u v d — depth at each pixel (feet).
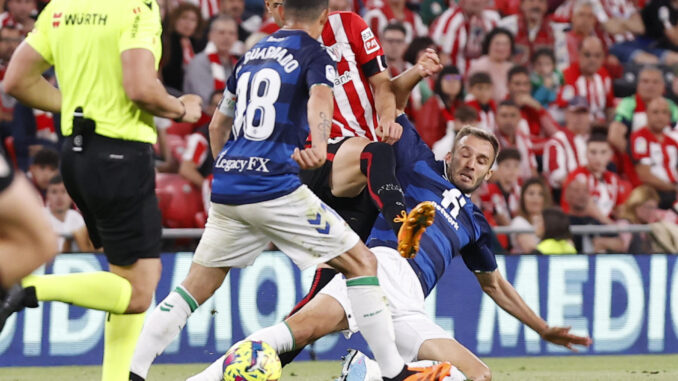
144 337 47.14
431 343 49.73
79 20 43.45
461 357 49.24
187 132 91.66
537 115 105.60
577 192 98.78
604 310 79.36
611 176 102.73
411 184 54.19
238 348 46.14
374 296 44.83
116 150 43.29
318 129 43.32
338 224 44.55
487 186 95.14
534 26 112.37
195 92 96.68
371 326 44.75
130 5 43.04
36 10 96.78
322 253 44.50
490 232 54.90
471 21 110.32
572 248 85.46
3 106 91.04
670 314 80.64
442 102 101.14
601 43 110.83
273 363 45.88
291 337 48.52
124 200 43.60
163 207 88.79
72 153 43.60
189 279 47.98
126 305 44.27
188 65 97.14
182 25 97.25
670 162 108.06
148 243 44.60
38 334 71.97
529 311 54.90
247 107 44.75
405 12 109.29
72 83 43.62
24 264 25.32
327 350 76.33
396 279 50.70
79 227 83.46
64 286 42.50
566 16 114.62
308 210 44.11
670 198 107.24
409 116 101.14
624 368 71.72
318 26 46.88
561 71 110.83
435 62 55.88
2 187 24.39
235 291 74.18
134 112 43.57
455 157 54.54
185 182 90.07
